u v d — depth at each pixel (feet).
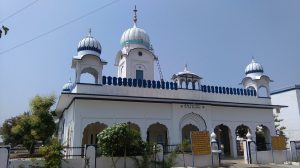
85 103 57.31
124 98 59.00
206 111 68.44
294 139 92.48
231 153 69.62
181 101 64.49
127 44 81.30
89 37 69.87
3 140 87.25
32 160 41.81
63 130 79.30
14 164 40.75
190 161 52.24
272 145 62.90
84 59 63.00
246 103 72.18
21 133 81.51
